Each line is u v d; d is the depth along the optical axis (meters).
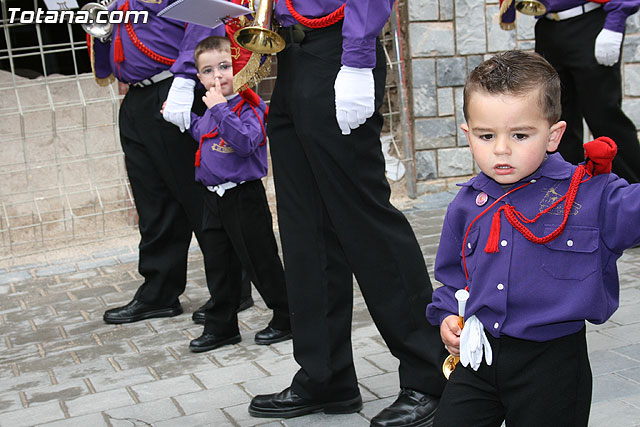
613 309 1.84
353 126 2.66
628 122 5.00
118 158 6.87
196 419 3.06
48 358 4.00
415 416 2.79
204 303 4.80
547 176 1.80
